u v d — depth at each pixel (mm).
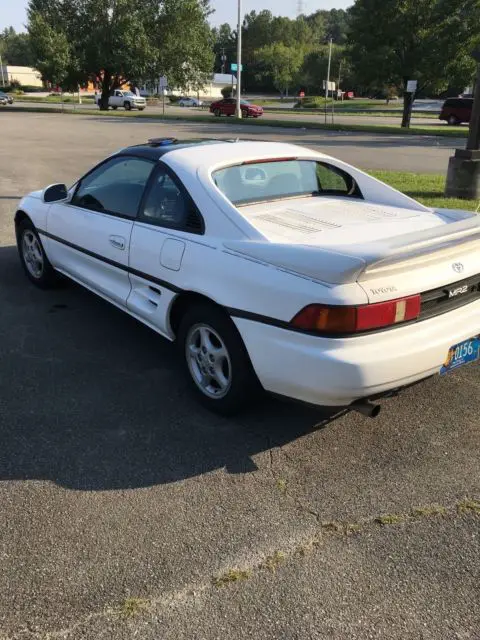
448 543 2539
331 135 25047
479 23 26094
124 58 42094
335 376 2746
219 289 3191
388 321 2801
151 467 3025
